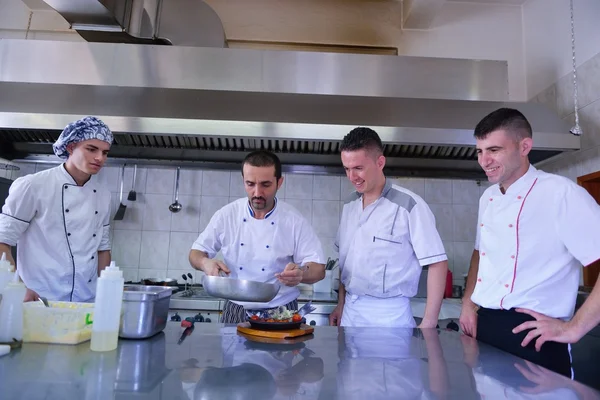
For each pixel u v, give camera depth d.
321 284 2.71
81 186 1.48
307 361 0.80
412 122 2.14
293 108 2.16
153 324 0.96
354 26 3.00
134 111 2.07
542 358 1.01
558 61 2.60
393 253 1.41
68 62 2.40
